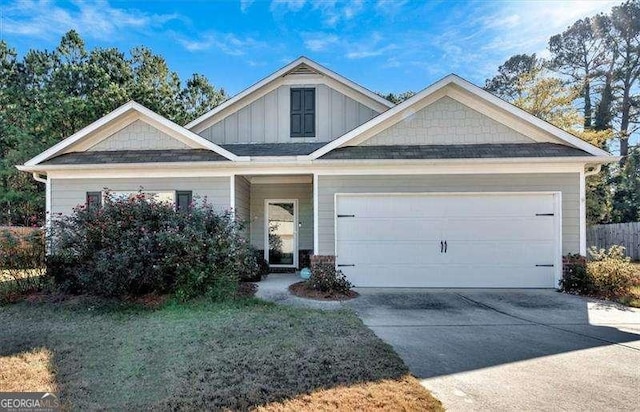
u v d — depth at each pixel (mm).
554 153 9281
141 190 9266
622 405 3553
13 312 6777
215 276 7848
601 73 30656
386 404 3453
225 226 8531
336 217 9656
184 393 3648
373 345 4996
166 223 7988
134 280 7594
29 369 4234
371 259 9625
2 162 22688
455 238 9547
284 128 12578
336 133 12508
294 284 9781
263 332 5492
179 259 7660
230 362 4387
